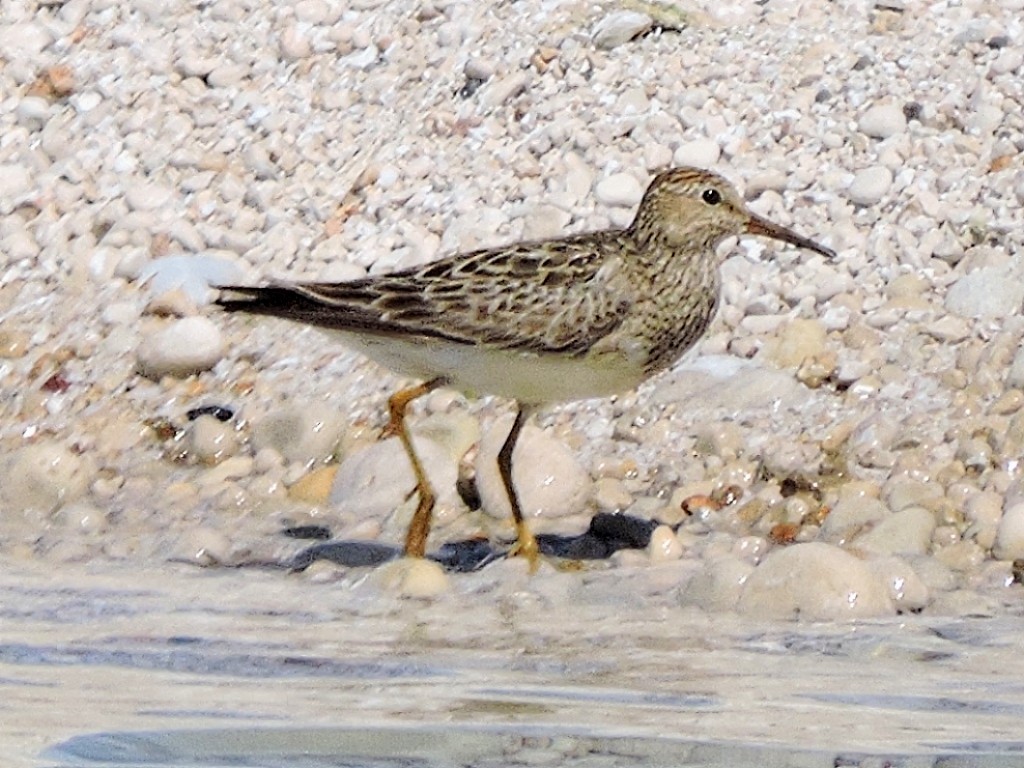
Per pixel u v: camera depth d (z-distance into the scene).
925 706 8.79
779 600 10.52
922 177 14.74
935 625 10.26
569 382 11.74
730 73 15.83
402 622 10.45
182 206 15.41
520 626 10.36
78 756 8.17
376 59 16.39
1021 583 11.04
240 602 10.91
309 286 11.48
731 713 8.71
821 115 15.39
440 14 16.69
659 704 8.84
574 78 15.92
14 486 12.94
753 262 14.34
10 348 14.42
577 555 11.83
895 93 15.45
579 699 8.95
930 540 11.52
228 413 13.76
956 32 16.02
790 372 13.47
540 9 16.59
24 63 16.62
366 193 15.29
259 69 16.41
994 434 12.59
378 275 12.31
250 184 15.52
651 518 12.21
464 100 15.92
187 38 16.72
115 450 13.49
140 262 15.00
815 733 8.39
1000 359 13.19
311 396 13.84
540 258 11.58
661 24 16.39
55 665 9.58
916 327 13.66
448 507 12.52
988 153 14.91
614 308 11.59
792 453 12.60
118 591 11.13
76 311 14.73
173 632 10.22
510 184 15.12
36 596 11.01
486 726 8.53
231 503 12.81
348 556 11.85
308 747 8.30
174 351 14.05
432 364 11.64
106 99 16.30
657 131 15.36
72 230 15.32
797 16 16.48
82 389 14.09
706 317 12.07
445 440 12.98
